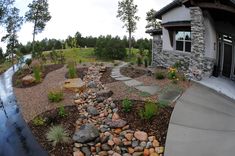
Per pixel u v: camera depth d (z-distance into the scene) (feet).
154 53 59.31
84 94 36.35
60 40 141.79
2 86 52.65
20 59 76.43
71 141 23.34
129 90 36.24
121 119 26.55
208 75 42.83
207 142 21.06
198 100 31.07
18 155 23.04
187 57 47.01
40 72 55.01
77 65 66.74
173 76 41.45
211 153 19.40
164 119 25.58
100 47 97.19
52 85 44.37
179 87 36.86
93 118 28.55
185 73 45.34
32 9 104.06
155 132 23.62
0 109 36.81
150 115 25.40
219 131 22.88
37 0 104.88
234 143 20.56
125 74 49.60
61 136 23.47
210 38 42.80
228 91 34.96
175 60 50.62
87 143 22.98
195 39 40.96
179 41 51.55
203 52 40.37
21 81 51.39
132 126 25.17
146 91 35.17
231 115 26.63
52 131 24.48
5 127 29.89
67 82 41.60
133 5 101.96
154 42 59.06
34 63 65.87
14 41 95.40
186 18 49.65
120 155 21.15
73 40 116.98
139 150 21.66
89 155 21.52
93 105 32.17
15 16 96.58
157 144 21.85
